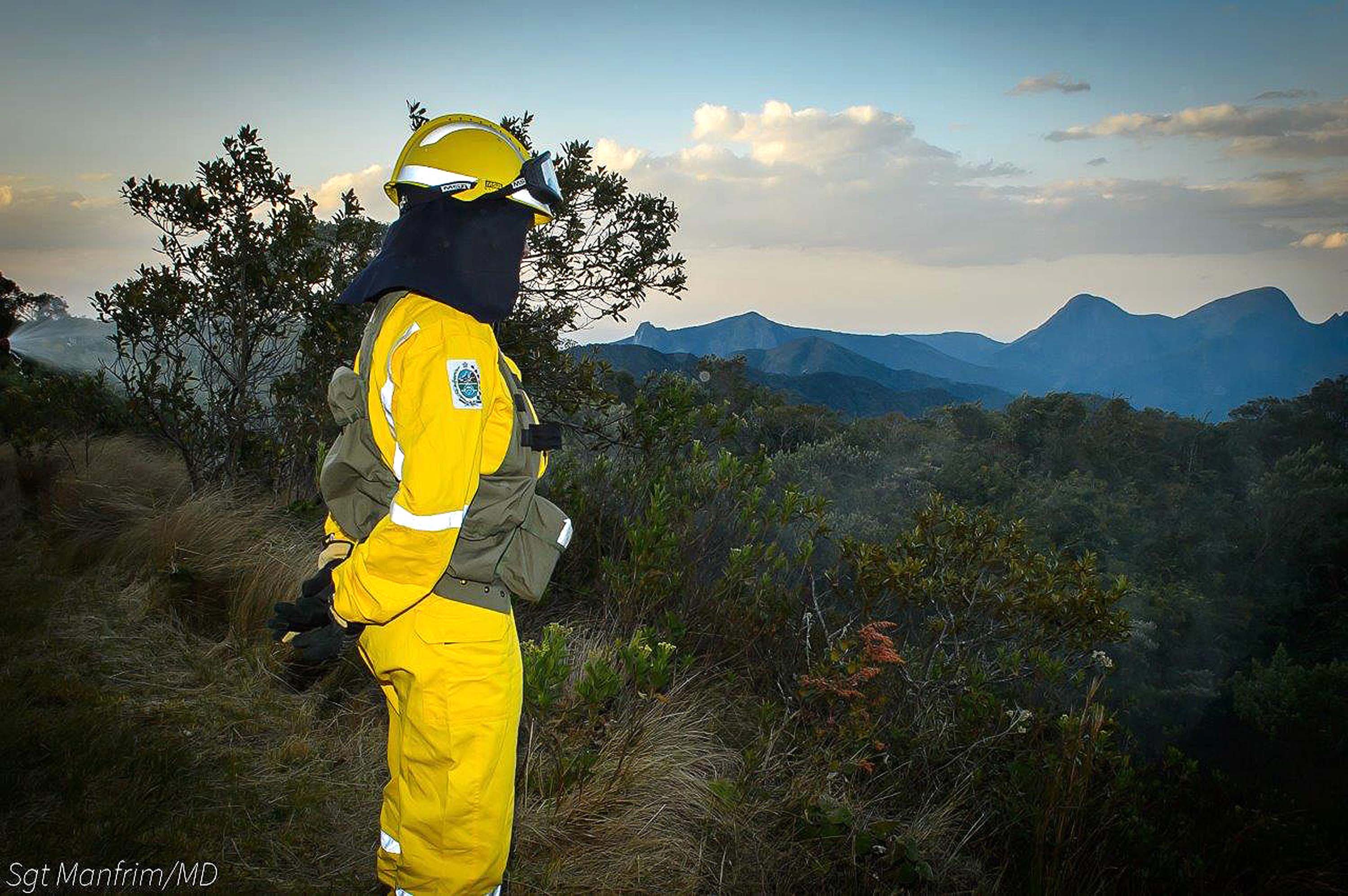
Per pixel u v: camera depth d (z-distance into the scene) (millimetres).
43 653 3291
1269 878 3357
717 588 4152
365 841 2531
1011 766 3377
